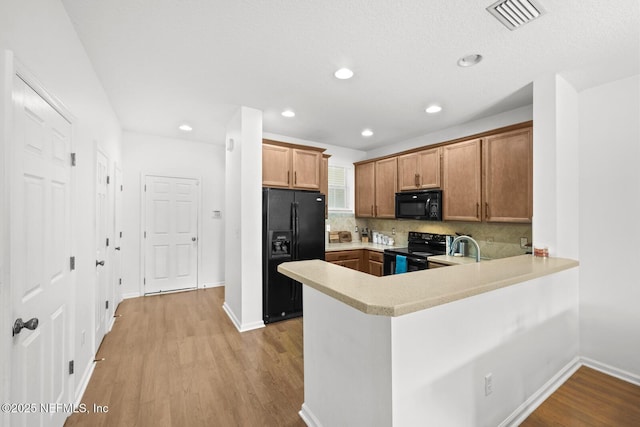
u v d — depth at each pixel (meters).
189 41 1.82
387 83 2.39
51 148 1.43
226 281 3.59
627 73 2.10
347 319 1.35
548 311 1.94
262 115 3.22
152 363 2.31
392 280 1.43
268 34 1.74
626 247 2.12
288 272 1.64
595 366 2.22
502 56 1.94
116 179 3.37
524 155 2.66
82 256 1.96
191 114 3.23
